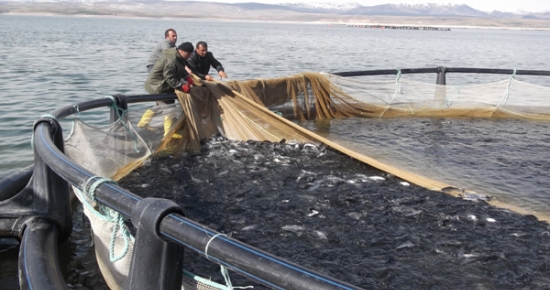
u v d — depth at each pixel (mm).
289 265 2260
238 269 2369
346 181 7516
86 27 94500
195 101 9352
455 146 10070
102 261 4273
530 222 6289
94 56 29453
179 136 8789
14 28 72188
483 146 10117
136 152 7879
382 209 6504
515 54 49219
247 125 9586
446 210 6512
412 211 6414
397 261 5262
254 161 8406
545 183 7934
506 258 5305
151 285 2844
